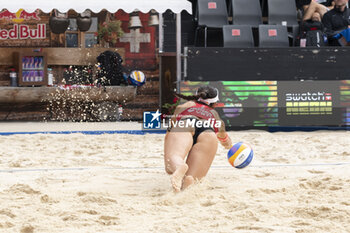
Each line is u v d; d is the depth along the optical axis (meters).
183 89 20.42
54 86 24.47
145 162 12.28
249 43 22.62
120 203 7.54
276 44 22.72
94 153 14.04
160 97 24.97
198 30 24.78
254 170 10.86
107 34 25.58
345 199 7.55
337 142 16.50
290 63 20.61
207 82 20.44
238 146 9.24
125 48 26.02
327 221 6.26
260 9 24.73
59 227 6.15
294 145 15.85
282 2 24.97
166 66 25.00
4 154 13.75
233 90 20.38
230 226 6.13
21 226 6.09
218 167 11.37
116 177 9.94
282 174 10.34
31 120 25.11
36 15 25.42
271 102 20.41
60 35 25.53
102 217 6.61
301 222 6.19
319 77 20.69
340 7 24.20
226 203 7.43
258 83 20.44
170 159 8.09
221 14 24.23
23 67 24.45
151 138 17.78
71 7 20.45
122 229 6.07
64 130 19.86
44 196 7.75
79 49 25.28
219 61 20.45
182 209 7.17
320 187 8.70
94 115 24.59
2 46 25.27
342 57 20.70
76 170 10.95
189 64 20.45
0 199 7.79
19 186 8.66
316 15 23.59
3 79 25.23
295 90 20.53
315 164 11.76
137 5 20.53
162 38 25.94
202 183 8.76
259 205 7.16
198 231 5.95
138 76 24.00
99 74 24.12
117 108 24.53
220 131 9.41
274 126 20.38
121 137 18.02
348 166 10.97
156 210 7.10
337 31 23.97
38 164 11.90
